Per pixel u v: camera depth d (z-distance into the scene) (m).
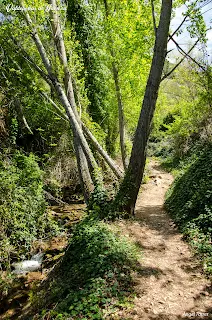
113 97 19.38
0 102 15.35
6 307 7.41
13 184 10.99
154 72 9.09
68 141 17.38
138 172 9.70
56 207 14.58
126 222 9.18
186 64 16.70
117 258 6.23
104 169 17.72
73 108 12.71
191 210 9.18
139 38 13.14
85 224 8.27
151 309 4.89
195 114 17.95
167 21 8.74
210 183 9.43
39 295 6.91
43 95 15.61
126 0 13.30
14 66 15.85
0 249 9.44
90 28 18.78
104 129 20.83
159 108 29.70
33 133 17.70
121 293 5.21
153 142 39.16
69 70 12.92
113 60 14.83
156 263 6.59
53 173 15.95
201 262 6.41
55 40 12.27
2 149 14.28
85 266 6.16
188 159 20.11
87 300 5.00
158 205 13.38
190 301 5.12
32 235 10.77
